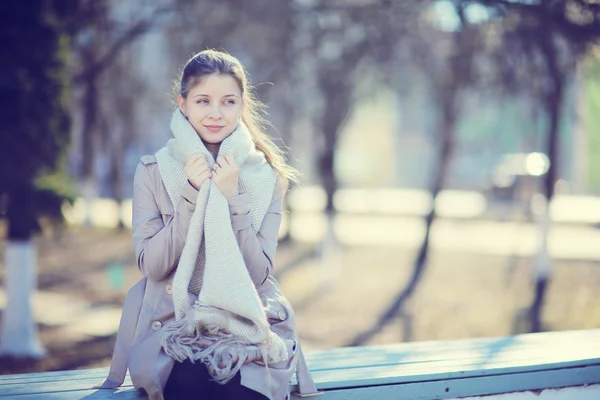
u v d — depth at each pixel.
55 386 3.41
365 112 42.69
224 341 2.97
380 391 3.61
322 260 14.57
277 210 3.32
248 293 2.92
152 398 3.03
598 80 15.09
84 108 12.91
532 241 21.25
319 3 14.16
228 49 14.86
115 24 12.05
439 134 18.33
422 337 10.16
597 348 4.39
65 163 9.44
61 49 9.05
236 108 3.19
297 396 3.43
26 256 9.16
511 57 13.57
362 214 29.27
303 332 10.47
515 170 29.39
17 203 8.98
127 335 3.26
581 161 36.50
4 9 8.46
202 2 13.38
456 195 36.44
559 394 4.03
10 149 8.59
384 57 14.76
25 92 8.55
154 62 19.84
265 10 13.88
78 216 26.48
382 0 13.46
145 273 3.13
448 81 14.88
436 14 13.86
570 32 11.34
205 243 3.01
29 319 9.11
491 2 11.51
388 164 46.72
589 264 16.70
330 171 15.24
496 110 18.66
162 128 26.20
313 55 14.60
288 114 17.75
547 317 11.37
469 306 12.32
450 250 19.72
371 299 13.06
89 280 14.76
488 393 3.85
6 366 8.34
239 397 2.92
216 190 3.01
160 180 3.20
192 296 3.07
